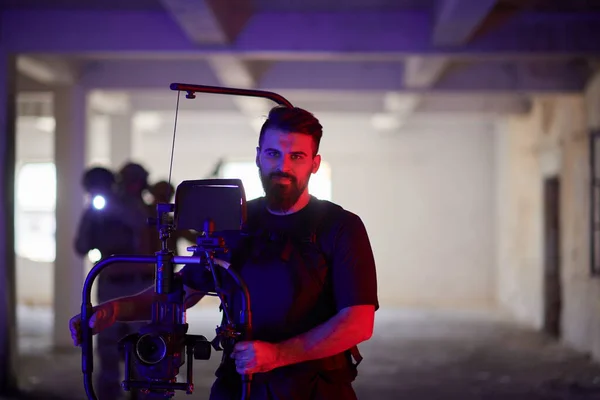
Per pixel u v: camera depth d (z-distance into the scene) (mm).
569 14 7012
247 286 2184
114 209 5219
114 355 5004
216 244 2072
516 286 12938
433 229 15852
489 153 15727
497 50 7008
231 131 15656
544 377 7465
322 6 6766
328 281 2188
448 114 12672
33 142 15258
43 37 6824
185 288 2357
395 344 9625
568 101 9672
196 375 7172
